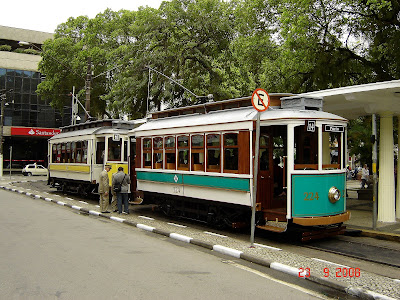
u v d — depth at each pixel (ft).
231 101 35.09
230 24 90.89
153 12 95.35
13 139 160.35
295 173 28.43
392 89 32.07
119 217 42.16
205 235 32.40
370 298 17.67
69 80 119.24
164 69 93.09
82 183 59.16
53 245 27.89
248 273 22.02
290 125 28.58
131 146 52.34
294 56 51.55
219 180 33.63
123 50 101.35
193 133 36.81
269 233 34.47
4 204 52.80
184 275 21.25
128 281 19.84
